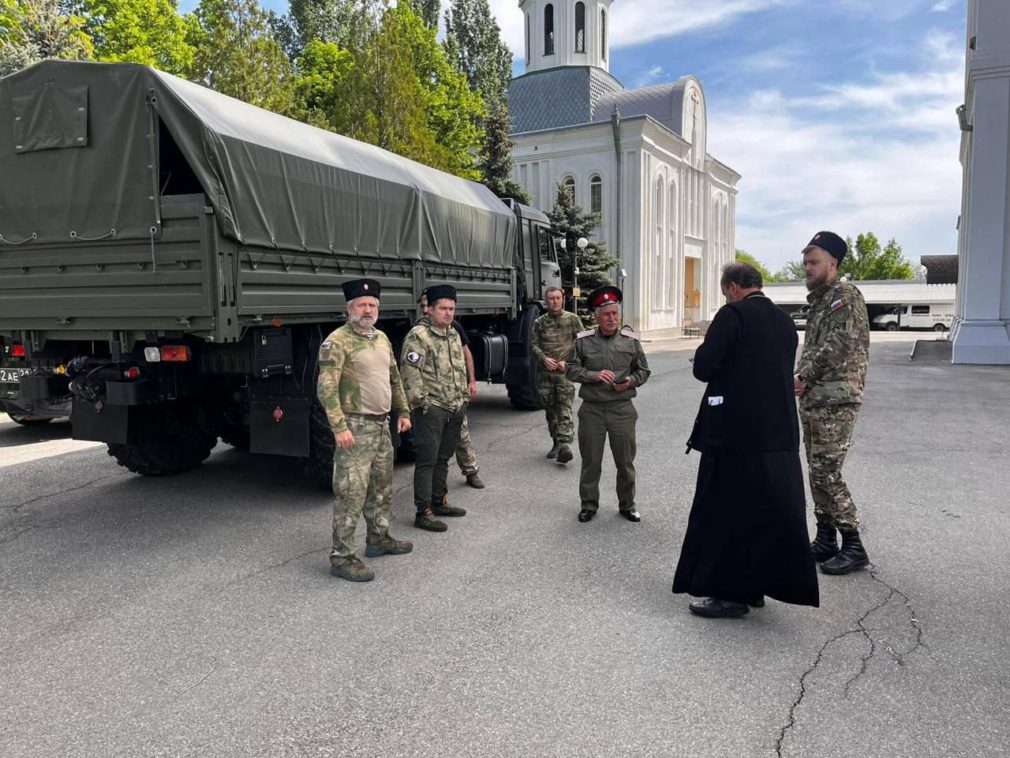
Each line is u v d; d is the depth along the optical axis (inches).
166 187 202.8
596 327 209.8
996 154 634.8
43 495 241.6
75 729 109.1
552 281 457.1
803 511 141.3
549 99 1524.4
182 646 135.5
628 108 1497.3
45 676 125.0
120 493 244.1
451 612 149.8
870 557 179.2
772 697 116.8
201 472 273.3
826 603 153.2
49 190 201.0
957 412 393.4
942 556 179.6
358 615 148.6
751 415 140.9
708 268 1680.6
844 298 165.8
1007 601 153.2
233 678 123.8
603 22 1588.3
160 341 202.4
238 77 674.8
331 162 236.4
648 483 254.2
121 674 125.3
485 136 1116.5
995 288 651.5
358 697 117.6
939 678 122.3
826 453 167.8
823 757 101.5
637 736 106.5
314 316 226.4
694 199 1598.2
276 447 222.2
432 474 206.5
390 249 269.6
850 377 166.2
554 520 213.2
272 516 218.1
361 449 168.4
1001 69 623.8
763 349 141.7
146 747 104.7
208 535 200.4
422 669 126.4
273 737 107.0
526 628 142.1
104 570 174.6
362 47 786.2
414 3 1617.9
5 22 626.5
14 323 210.5
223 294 185.6
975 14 652.1
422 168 322.7
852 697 116.7
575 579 167.3
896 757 101.3
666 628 141.9
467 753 102.7
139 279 191.2
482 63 1684.3
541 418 393.7
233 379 229.8
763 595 149.5
